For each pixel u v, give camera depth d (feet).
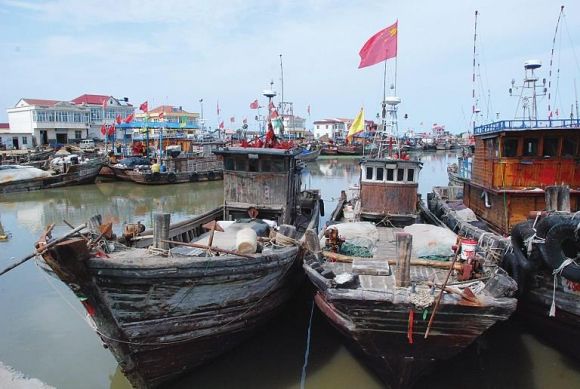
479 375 32.71
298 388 31.53
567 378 32.37
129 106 292.81
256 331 35.94
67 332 39.70
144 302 26.48
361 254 38.70
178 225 44.32
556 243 30.83
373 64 61.46
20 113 253.85
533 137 45.62
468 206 63.77
